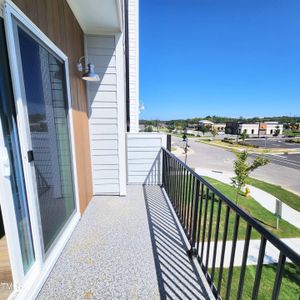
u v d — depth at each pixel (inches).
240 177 281.4
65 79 78.0
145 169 151.6
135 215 100.9
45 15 60.3
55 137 68.4
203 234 62.8
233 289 102.0
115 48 112.7
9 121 44.3
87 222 93.0
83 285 56.8
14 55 43.5
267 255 138.1
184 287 57.0
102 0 81.0
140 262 66.9
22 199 49.1
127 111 250.2
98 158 122.8
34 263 54.0
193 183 73.4
